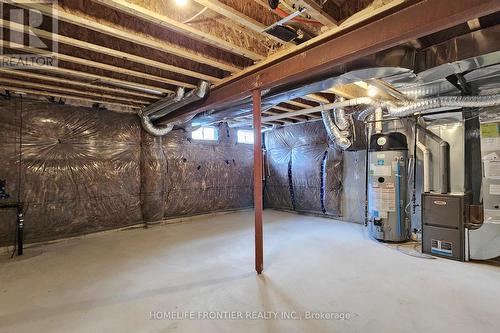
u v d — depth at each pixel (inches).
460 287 98.0
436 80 110.8
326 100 179.3
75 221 175.0
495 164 119.6
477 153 134.9
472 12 59.7
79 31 91.5
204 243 159.2
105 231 187.5
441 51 87.9
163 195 214.1
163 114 183.3
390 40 72.9
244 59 119.4
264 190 289.4
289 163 262.4
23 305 88.6
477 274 109.7
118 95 164.7
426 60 91.7
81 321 79.2
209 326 75.9
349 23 78.5
